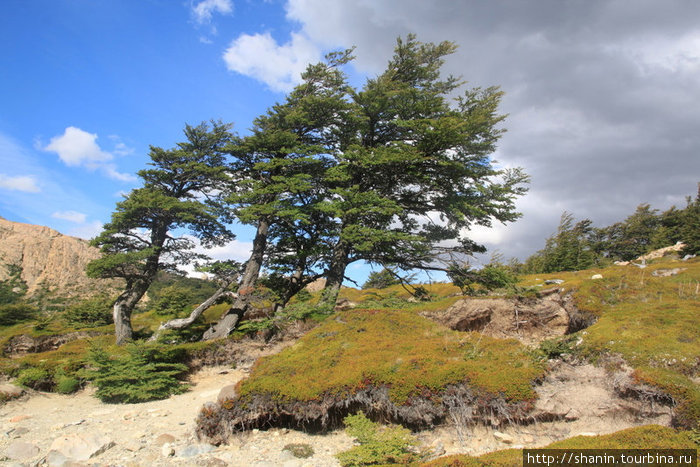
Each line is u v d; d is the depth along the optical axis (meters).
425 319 14.67
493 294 20.44
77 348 19.47
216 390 13.82
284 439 9.26
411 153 19.41
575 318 16.84
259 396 9.53
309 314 18.53
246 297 21.20
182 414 11.42
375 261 22.62
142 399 13.53
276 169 22.34
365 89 22.23
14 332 26.67
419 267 22.53
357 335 13.16
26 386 14.35
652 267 26.06
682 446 6.06
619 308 14.76
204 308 21.22
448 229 23.73
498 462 6.20
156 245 24.39
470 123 20.11
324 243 22.28
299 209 20.52
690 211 48.31
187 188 26.08
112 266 21.66
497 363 9.91
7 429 10.10
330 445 8.88
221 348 17.25
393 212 19.55
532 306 18.33
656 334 10.19
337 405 9.34
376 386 9.43
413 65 23.61
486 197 21.00
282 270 22.55
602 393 8.55
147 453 8.56
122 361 14.31
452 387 9.01
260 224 22.89
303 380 10.02
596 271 26.78
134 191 23.78
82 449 8.45
